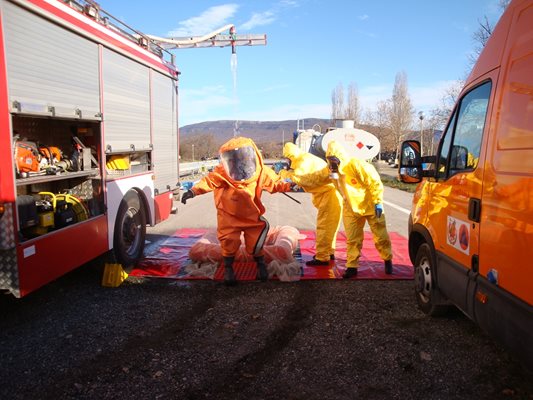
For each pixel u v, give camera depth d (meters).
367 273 6.50
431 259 4.55
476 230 3.42
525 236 2.72
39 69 4.25
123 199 6.20
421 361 3.92
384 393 3.43
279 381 3.61
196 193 5.85
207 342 4.34
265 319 4.89
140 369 3.81
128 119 6.35
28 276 4.04
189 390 3.48
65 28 4.71
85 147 5.45
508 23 3.30
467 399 3.34
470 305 3.50
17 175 4.09
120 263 6.27
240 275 6.40
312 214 12.61
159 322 4.82
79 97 5.01
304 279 6.23
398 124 40.19
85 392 3.45
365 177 5.95
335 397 3.38
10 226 3.82
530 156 2.72
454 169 4.04
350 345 4.25
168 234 9.55
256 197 5.93
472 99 3.80
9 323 4.78
